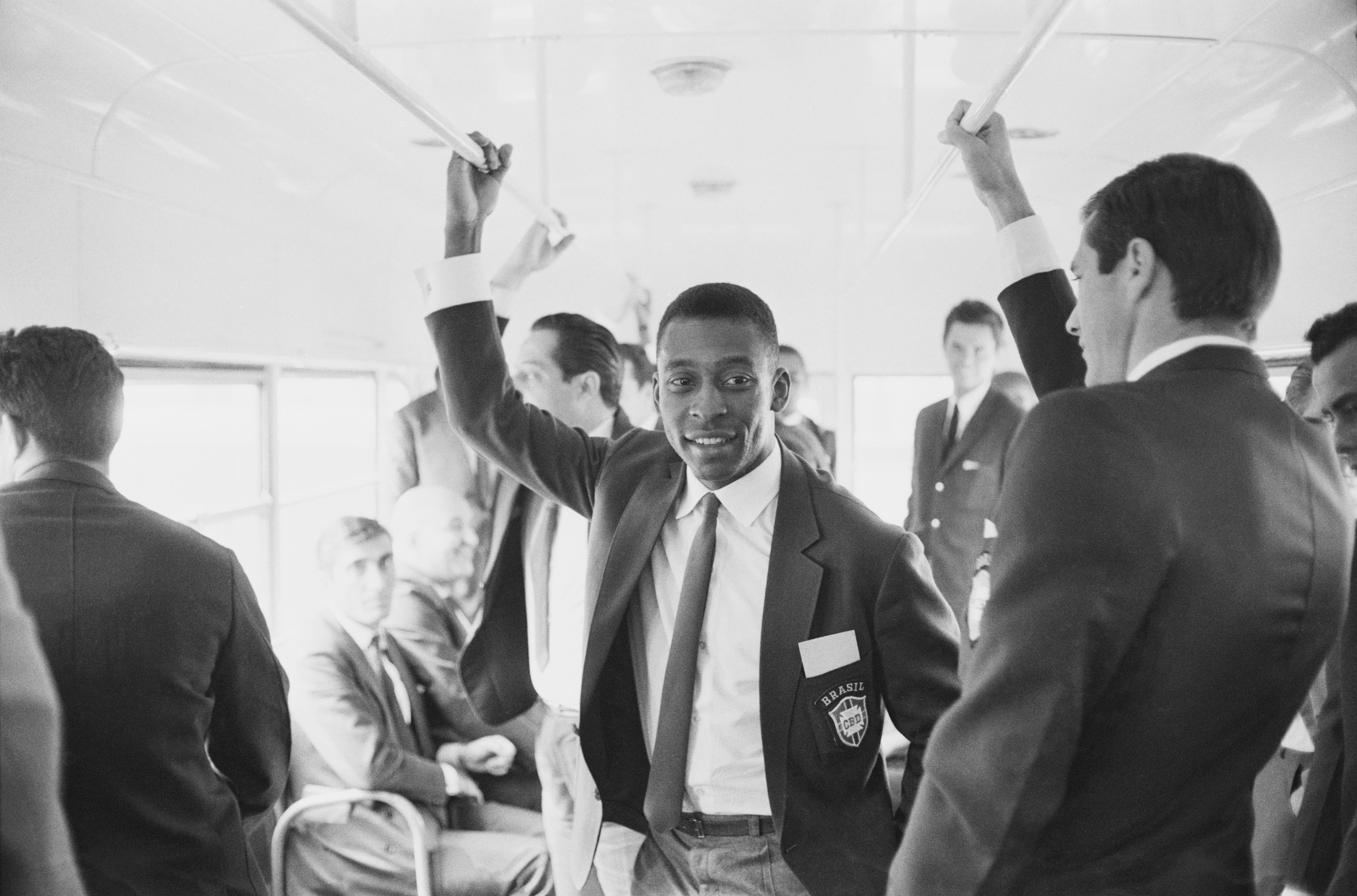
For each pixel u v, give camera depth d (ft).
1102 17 11.02
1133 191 4.37
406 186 18.88
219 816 6.93
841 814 6.36
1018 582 3.89
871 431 25.52
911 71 11.92
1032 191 20.58
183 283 13.70
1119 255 4.42
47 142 10.59
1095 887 4.07
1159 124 14.83
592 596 6.97
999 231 7.30
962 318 20.63
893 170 19.57
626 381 19.71
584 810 7.07
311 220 17.81
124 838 6.52
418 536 16.78
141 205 12.55
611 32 11.84
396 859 13.34
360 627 14.47
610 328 23.98
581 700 6.65
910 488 25.44
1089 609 3.74
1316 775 5.99
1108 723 4.00
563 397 13.99
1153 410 3.96
